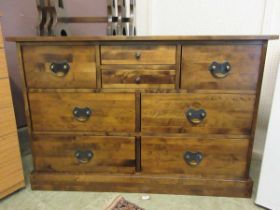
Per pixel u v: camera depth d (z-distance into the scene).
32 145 1.06
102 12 1.54
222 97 0.94
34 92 0.99
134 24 1.32
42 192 1.09
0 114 0.95
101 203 1.03
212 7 1.27
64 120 1.02
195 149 1.02
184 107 0.96
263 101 1.23
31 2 1.33
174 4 1.36
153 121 0.99
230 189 1.04
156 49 0.90
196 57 0.90
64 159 1.07
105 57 0.92
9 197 1.05
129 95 0.96
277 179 0.92
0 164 0.99
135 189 1.08
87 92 0.97
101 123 1.01
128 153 1.05
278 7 1.12
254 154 1.32
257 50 0.87
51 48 0.92
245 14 1.20
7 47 1.28
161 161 1.05
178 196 1.06
